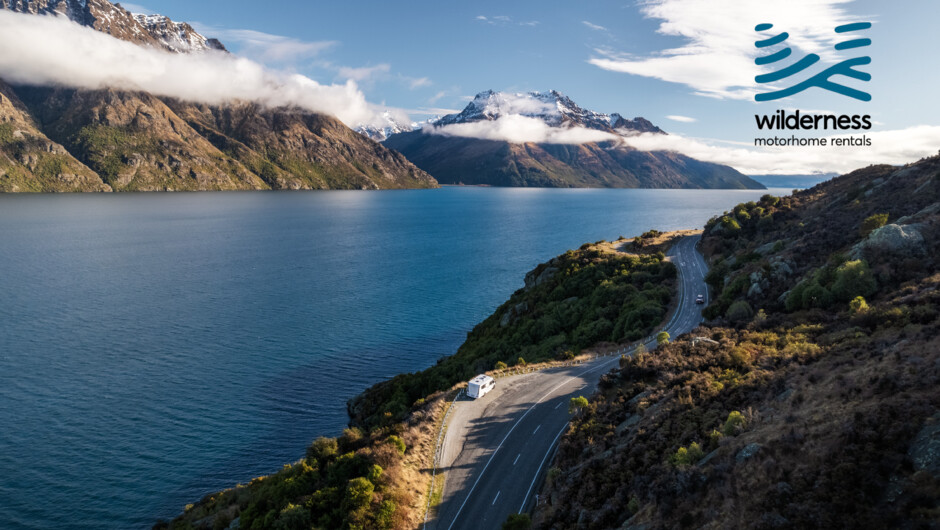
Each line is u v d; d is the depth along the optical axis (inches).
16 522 2063.2
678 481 1066.7
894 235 2368.4
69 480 2310.5
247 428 2810.0
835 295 2203.5
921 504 743.1
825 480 871.7
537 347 3120.1
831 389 1192.2
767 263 2970.0
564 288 4067.4
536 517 1347.2
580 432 1659.7
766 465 975.6
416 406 2215.8
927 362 1075.9
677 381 1727.4
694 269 4151.1
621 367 2086.6
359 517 1344.7
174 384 3248.0
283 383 3366.1
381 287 5905.5
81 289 5339.6
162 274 6176.2
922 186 3280.0
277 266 6919.3
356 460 1592.0
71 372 3346.5
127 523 2092.8
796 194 5428.2
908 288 1953.7
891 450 858.1
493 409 2047.2
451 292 5787.4
